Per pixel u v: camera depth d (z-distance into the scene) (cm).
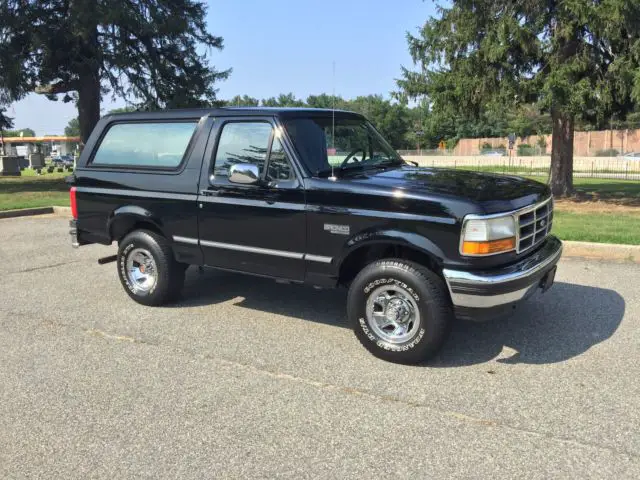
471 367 443
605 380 416
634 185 2062
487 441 338
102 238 637
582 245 805
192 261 570
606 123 1498
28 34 2141
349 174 504
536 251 475
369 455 326
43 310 602
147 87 2481
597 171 3497
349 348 488
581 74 1327
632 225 979
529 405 381
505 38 1290
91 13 2022
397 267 439
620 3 1117
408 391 405
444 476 305
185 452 332
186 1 2516
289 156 491
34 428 362
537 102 1440
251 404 389
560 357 459
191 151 556
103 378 433
